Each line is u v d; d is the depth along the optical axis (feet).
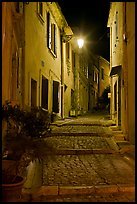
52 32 61.11
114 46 57.00
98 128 50.16
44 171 25.72
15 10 33.14
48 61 56.49
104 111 120.47
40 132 21.09
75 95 87.40
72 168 26.94
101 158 31.37
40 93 49.16
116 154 33.27
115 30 54.75
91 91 126.41
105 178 23.68
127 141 38.32
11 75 30.58
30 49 42.11
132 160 28.99
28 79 40.78
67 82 77.51
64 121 60.54
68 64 78.13
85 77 109.19
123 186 21.38
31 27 42.60
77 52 91.45
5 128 24.58
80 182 22.56
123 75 42.22
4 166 20.26
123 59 41.50
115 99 59.00
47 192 20.65
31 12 42.52
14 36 32.65
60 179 23.36
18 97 35.01
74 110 80.59
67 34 73.77
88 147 35.35
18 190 18.49
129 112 37.58
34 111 21.61
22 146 18.38
